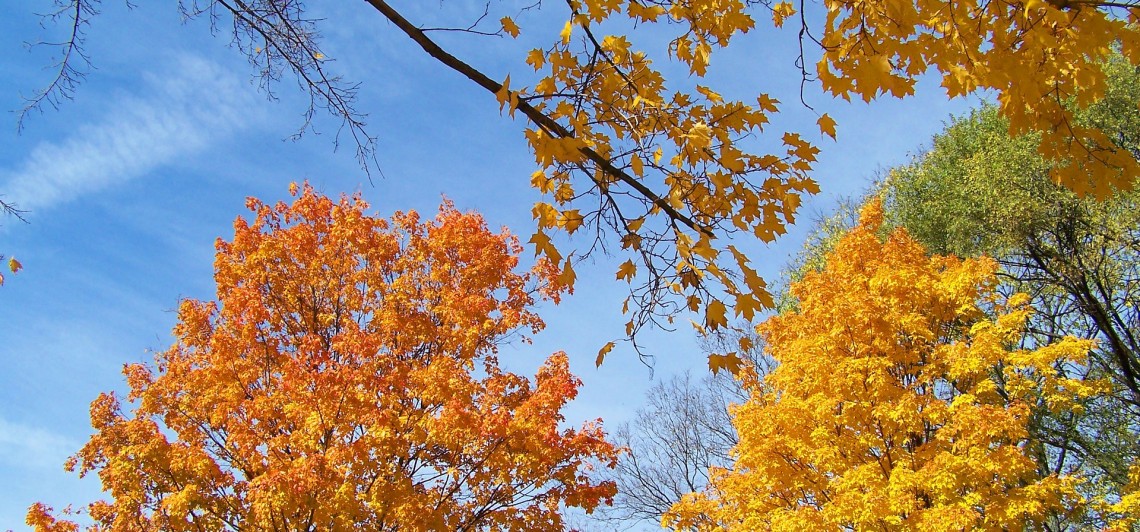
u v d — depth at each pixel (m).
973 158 12.99
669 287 3.15
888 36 2.71
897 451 8.55
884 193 15.47
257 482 7.29
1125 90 11.29
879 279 9.21
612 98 3.05
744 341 3.32
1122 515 9.71
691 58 3.16
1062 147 3.01
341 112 4.01
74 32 3.63
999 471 7.61
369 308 9.59
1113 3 2.57
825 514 7.95
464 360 9.24
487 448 8.29
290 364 8.12
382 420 7.76
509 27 2.94
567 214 3.10
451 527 8.04
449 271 9.75
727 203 3.06
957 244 13.23
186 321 9.12
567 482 8.84
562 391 8.92
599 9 2.90
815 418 8.78
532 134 2.68
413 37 2.89
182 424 8.52
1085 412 11.71
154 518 7.83
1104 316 11.91
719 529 10.22
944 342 9.55
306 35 3.79
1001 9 2.67
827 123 2.97
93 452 8.30
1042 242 12.86
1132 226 11.40
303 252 9.45
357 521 7.48
